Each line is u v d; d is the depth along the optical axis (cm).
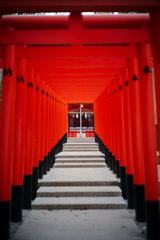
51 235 480
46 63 654
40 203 673
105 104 1251
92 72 756
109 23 477
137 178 581
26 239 462
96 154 1368
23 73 596
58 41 479
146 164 479
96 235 479
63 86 1094
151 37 474
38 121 834
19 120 584
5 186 483
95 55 552
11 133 508
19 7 374
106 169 1116
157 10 410
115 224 541
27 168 685
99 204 668
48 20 475
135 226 528
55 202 681
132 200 668
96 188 800
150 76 496
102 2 372
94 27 485
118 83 828
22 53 556
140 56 506
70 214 615
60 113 1608
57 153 1448
